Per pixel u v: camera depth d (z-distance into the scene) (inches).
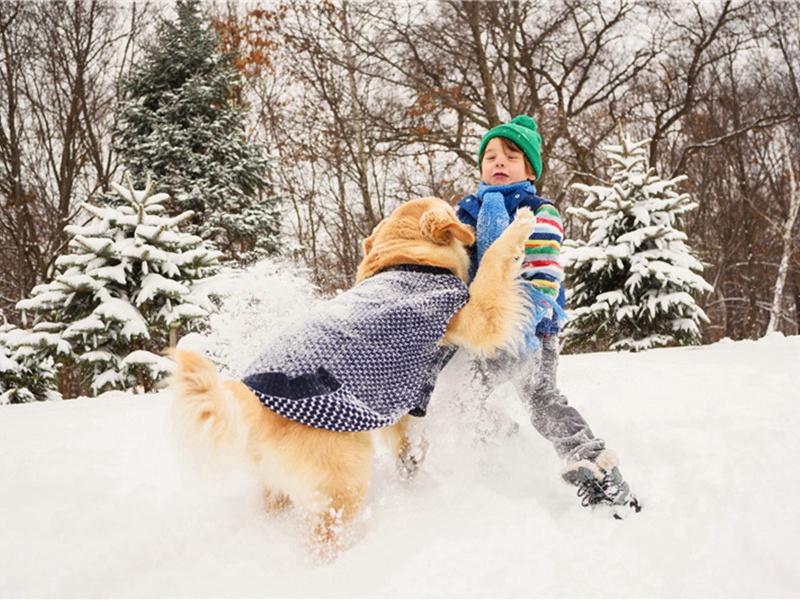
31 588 71.5
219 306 323.0
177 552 82.4
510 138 119.1
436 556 75.9
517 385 104.7
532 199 112.3
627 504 90.8
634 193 361.4
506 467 108.2
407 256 104.1
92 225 328.8
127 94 636.1
